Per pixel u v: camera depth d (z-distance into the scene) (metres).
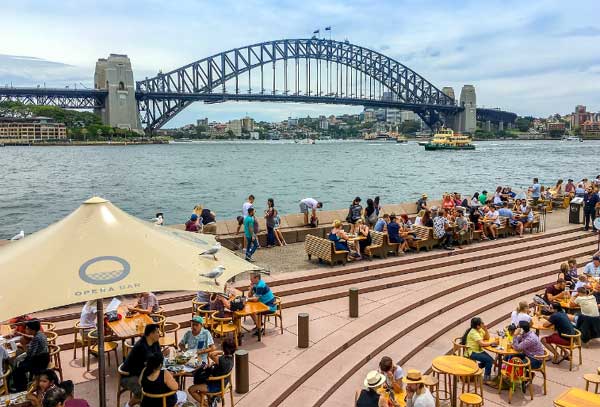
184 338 10.72
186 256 9.10
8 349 10.59
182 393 9.43
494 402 11.59
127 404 9.28
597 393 11.27
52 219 45.69
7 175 91.94
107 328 11.48
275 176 90.31
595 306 14.51
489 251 21.59
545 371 12.16
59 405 7.70
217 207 52.06
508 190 33.59
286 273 17.53
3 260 8.31
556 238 24.33
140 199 58.88
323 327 13.88
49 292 7.44
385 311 15.04
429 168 109.50
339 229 18.72
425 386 10.27
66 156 163.38
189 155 172.12
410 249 21.38
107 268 8.00
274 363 11.73
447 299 16.66
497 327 15.56
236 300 12.65
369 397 9.41
